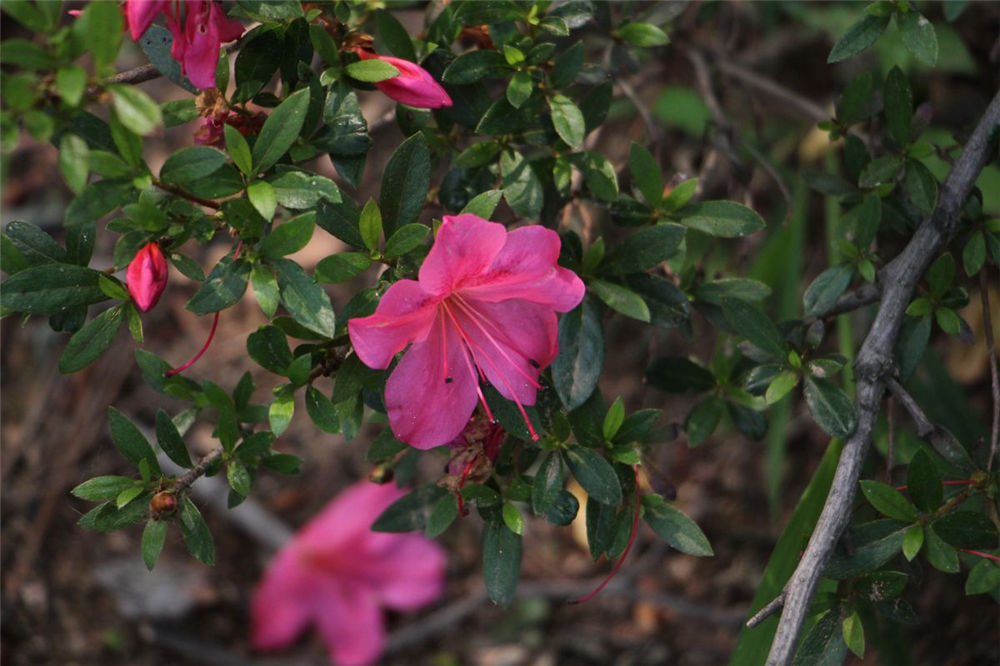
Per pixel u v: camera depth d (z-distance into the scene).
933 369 0.94
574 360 0.76
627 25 0.82
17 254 0.72
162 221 0.70
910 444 0.85
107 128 0.70
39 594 1.07
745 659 0.77
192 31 0.71
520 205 0.76
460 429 0.73
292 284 0.71
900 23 0.76
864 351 0.75
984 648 0.98
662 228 0.76
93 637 1.06
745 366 0.83
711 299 0.80
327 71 0.74
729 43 1.00
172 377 0.75
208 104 0.73
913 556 0.74
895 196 0.81
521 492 0.75
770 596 0.79
